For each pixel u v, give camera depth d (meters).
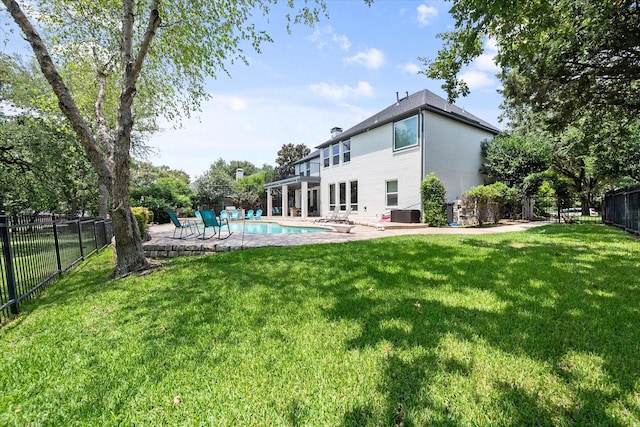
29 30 4.19
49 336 2.66
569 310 2.77
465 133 14.88
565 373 1.86
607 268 4.12
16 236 3.74
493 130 16.08
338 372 1.94
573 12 5.07
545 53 6.18
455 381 1.81
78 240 6.30
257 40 6.64
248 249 6.37
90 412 1.67
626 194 8.12
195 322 2.80
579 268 4.14
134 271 4.89
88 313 3.19
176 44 6.27
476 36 4.31
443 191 12.02
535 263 4.47
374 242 6.91
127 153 4.90
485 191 11.92
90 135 4.73
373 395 1.71
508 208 14.45
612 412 1.55
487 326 2.51
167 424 1.57
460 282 3.71
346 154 17.52
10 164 12.44
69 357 2.28
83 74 7.00
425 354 2.11
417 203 12.95
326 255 5.47
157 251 6.67
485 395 1.69
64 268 5.34
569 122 8.09
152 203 20.23
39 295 4.05
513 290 3.36
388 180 14.45
